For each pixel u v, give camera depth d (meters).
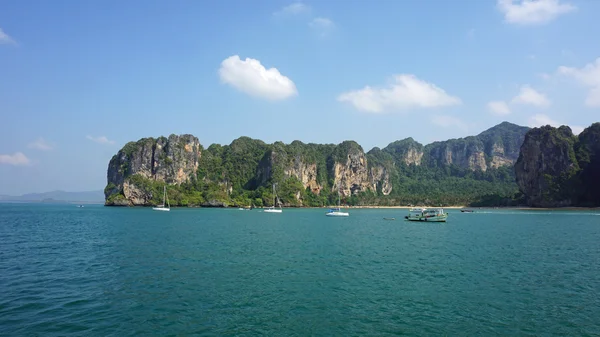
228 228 68.44
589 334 16.98
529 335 16.86
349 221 96.00
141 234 54.97
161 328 17.30
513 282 26.00
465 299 21.98
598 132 179.12
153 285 24.50
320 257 35.59
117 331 16.88
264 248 41.31
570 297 22.45
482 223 85.56
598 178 170.12
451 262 33.28
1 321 17.89
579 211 153.38
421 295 22.75
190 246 42.16
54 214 120.19
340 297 22.27
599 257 36.06
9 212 136.38
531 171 193.50
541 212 147.00
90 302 20.94
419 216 98.50
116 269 29.23
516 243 46.88
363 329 17.44
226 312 19.53
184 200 194.50
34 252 37.38
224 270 29.19
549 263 32.88
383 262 33.19
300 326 17.73
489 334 16.94
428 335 16.80
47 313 19.08
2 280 25.69
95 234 54.72
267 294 22.75
